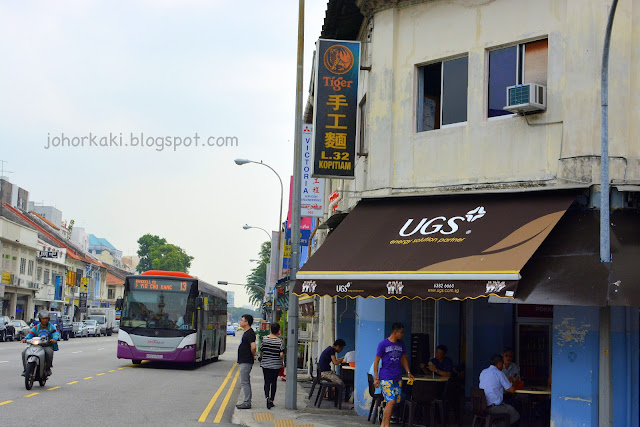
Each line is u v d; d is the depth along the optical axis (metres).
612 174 11.88
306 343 28.77
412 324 15.89
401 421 14.28
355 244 13.34
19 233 65.31
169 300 27.80
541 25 13.07
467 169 13.70
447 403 14.67
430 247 12.32
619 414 11.29
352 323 19.77
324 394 17.06
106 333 79.00
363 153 15.38
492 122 13.47
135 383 20.70
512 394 13.42
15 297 65.38
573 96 12.36
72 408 14.32
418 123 14.74
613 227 11.52
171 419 13.65
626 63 12.16
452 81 14.38
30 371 17.16
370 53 15.64
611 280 10.51
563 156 12.37
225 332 39.88
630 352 11.42
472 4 14.09
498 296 10.75
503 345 15.97
